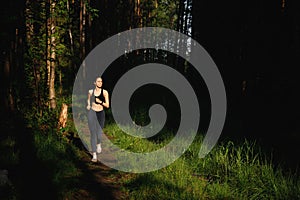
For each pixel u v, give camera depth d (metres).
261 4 12.33
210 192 5.19
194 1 19.11
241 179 5.53
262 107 10.67
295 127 8.62
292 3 10.55
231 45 15.23
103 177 5.93
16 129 7.33
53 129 8.04
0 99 8.11
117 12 24.55
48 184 5.04
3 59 8.27
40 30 9.60
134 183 5.52
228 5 15.82
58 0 9.33
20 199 4.45
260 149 6.88
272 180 5.21
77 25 20.02
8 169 5.40
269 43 11.66
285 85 9.88
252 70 12.38
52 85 9.76
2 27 8.14
